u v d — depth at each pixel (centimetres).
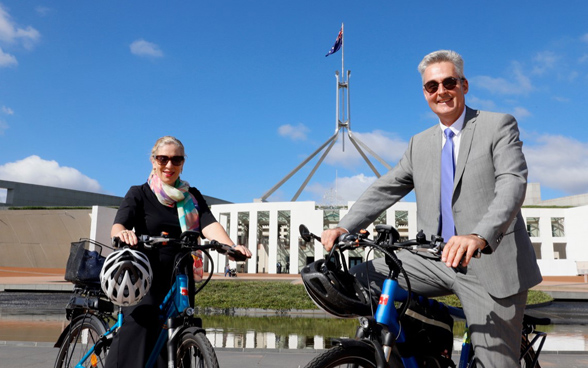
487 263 223
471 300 229
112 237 257
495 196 215
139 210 302
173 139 305
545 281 2900
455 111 242
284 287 1680
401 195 277
